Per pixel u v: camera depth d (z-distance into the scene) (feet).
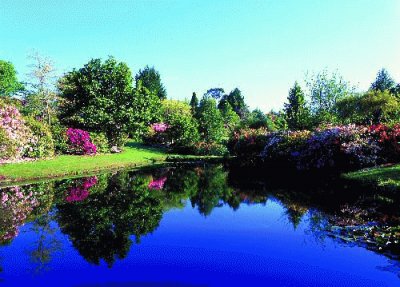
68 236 27.25
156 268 20.75
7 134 57.47
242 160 83.76
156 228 29.60
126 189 51.08
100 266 21.11
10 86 149.79
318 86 102.27
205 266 20.99
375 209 32.48
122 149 105.60
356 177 42.06
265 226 29.43
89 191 48.62
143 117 103.40
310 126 95.61
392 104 80.33
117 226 30.32
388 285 17.74
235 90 244.01
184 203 40.65
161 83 207.51
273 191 47.37
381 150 47.70
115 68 102.22
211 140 125.18
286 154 64.03
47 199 42.29
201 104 161.17
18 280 19.19
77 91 100.73
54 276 19.66
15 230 28.96
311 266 20.48
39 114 90.22
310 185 50.85
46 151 73.10
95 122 95.04
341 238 24.81
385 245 22.82
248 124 123.24
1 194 44.65
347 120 82.43
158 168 81.30
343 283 18.19
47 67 85.35
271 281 18.79
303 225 29.01
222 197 44.24
